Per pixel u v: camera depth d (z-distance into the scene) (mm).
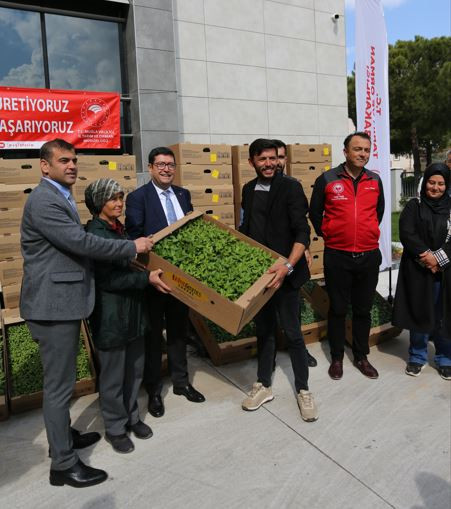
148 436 3033
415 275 3797
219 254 3068
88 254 2441
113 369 2799
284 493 2486
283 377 3928
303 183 5664
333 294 3807
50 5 6160
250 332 4348
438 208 3736
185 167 5012
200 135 7238
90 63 6508
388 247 5734
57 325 2465
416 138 22281
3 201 3975
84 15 6355
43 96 5719
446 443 2930
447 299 3711
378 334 4547
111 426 2891
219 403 3500
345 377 3908
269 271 2893
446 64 19672
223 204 5238
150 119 6602
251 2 7547
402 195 23141
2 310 4078
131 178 4652
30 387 3420
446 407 3391
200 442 2980
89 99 6020
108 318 2709
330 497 2453
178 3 6895
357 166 3617
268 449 2887
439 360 3967
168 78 6699
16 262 4047
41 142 5762
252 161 3326
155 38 6547
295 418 3254
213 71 7277
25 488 2568
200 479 2615
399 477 2609
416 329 3799
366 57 5480
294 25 8031
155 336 3303
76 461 2615
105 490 2537
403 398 3531
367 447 2895
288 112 8094
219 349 4066
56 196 2430
